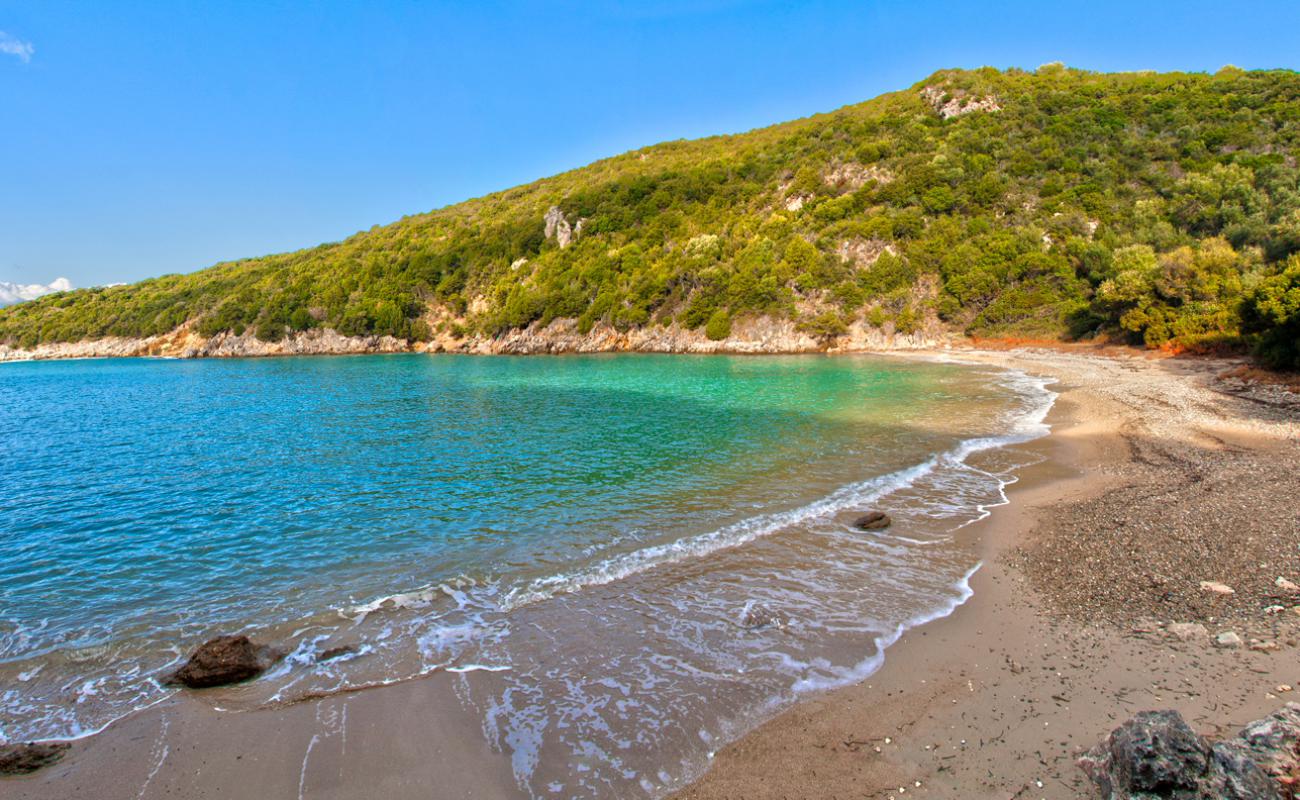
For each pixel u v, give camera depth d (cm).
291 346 9006
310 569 954
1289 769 388
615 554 979
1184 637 621
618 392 3325
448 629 741
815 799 446
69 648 718
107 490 1454
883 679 603
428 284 9250
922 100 9131
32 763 503
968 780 454
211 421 2602
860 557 933
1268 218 5091
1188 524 955
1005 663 614
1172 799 385
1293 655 568
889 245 6619
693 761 500
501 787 477
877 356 5441
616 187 9312
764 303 6569
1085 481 1301
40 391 4247
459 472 1577
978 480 1357
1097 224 5962
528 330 7862
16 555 1034
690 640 698
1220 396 2219
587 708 575
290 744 530
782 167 8612
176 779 489
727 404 2675
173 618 793
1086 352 4441
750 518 1138
